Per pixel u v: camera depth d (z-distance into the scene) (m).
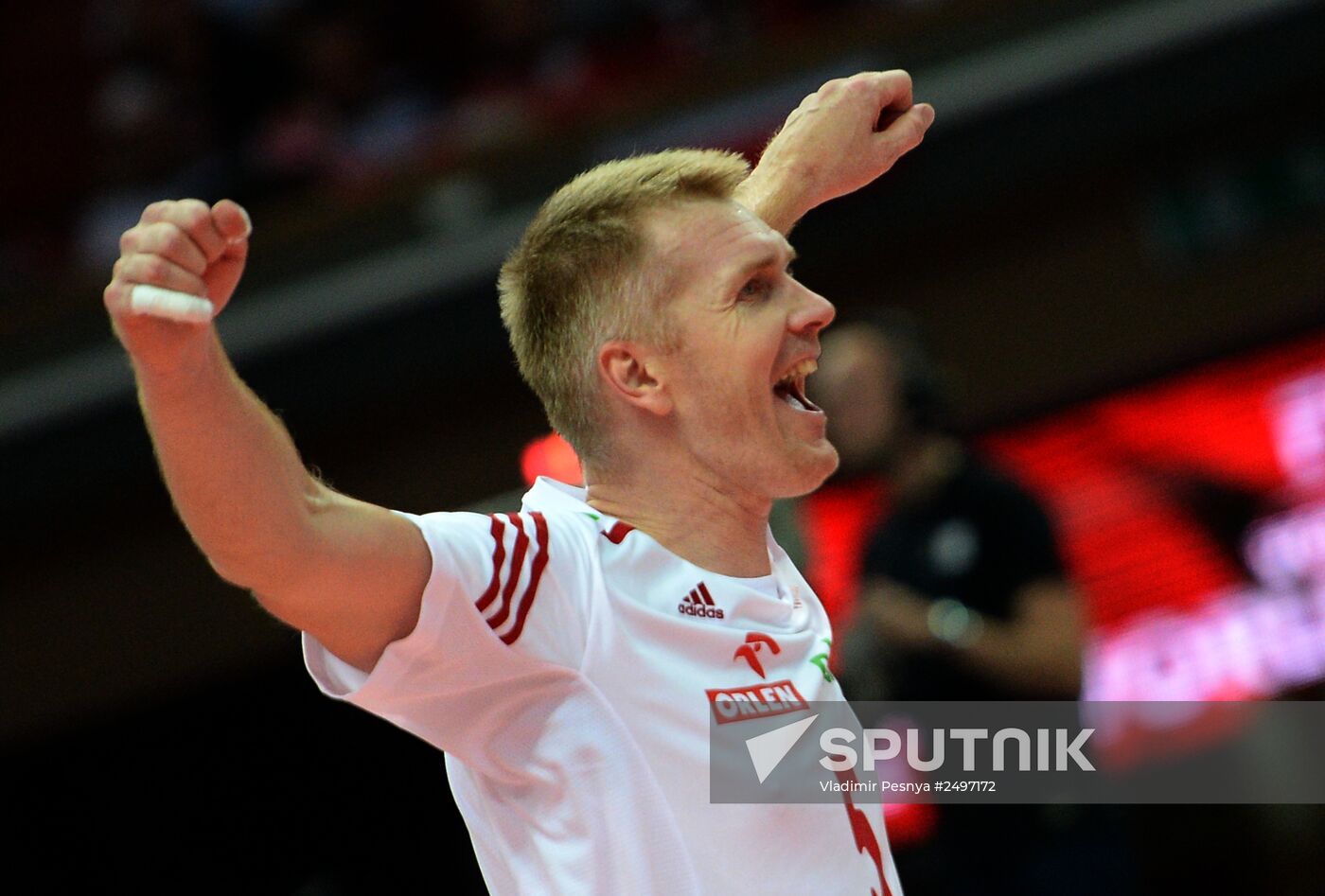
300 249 17.45
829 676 5.67
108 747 17.59
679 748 5.04
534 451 15.35
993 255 17.41
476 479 17.41
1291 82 16.91
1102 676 16.67
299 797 17.62
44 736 17.47
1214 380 17.12
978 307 17.42
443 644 4.71
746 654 5.32
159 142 21.23
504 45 21.59
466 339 17.20
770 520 10.20
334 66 21.53
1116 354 17.27
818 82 17.34
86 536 17.41
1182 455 17.03
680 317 5.48
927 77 17.25
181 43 21.89
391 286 17.25
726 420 5.48
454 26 21.83
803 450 5.55
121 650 17.44
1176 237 17.23
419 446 17.42
